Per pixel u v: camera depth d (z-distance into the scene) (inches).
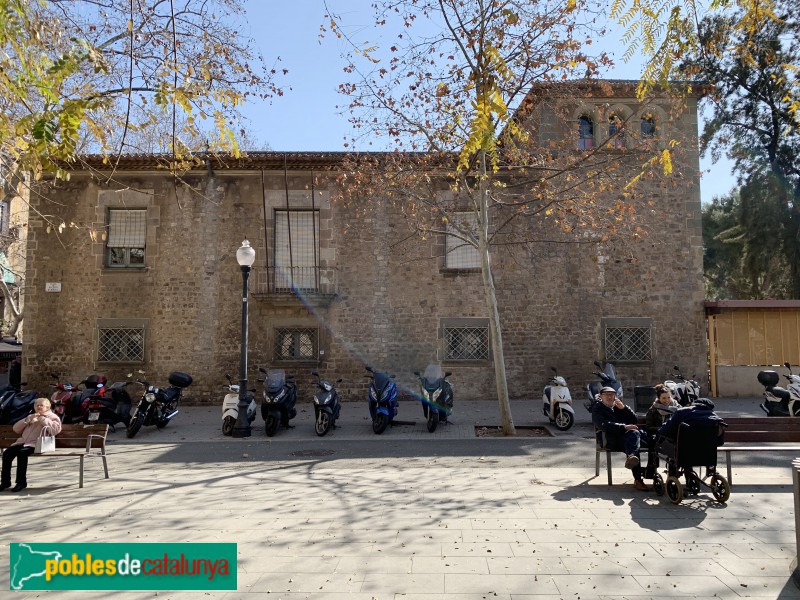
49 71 212.4
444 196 616.7
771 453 340.5
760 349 611.2
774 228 807.7
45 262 612.4
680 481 252.7
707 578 156.3
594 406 275.4
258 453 368.5
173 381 480.1
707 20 193.6
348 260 619.8
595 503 232.8
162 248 616.4
